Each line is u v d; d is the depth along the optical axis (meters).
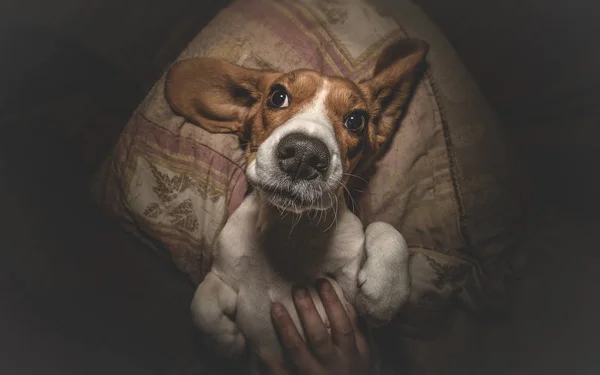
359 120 0.34
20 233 0.40
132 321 0.41
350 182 0.41
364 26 0.42
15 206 0.41
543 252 0.44
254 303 0.36
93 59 0.48
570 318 0.42
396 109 0.39
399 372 0.40
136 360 0.39
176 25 0.48
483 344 0.41
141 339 0.40
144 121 0.41
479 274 0.42
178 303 0.42
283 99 0.33
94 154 0.46
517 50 0.52
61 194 0.43
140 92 0.48
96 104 0.47
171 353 0.40
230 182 0.40
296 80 0.33
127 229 0.42
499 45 0.52
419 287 0.40
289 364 0.36
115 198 0.42
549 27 0.52
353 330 0.34
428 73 0.42
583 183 0.48
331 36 0.42
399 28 0.43
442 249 0.42
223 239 0.37
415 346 0.41
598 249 0.44
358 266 0.37
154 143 0.41
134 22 0.50
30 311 0.39
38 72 0.47
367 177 0.41
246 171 0.32
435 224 0.42
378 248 0.36
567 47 0.51
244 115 0.38
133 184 0.41
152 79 0.47
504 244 0.42
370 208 0.41
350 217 0.38
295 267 0.36
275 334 0.36
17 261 0.40
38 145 0.44
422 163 0.42
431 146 0.42
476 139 0.42
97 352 0.39
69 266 0.41
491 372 0.40
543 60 0.51
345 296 0.37
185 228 0.40
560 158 0.50
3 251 0.40
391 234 0.37
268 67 0.41
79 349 0.39
